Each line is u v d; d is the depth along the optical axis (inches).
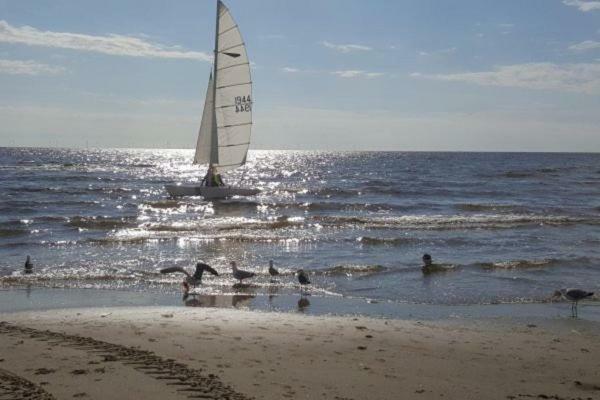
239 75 1836.9
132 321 467.2
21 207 1531.7
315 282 685.9
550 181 2847.0
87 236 1029.2
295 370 347.3
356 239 1002.1
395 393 315.3
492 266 780.0
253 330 448.1
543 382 347.3
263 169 4333.2
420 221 1278.3
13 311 512.4
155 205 1656.0
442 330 471.8
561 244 986.7
